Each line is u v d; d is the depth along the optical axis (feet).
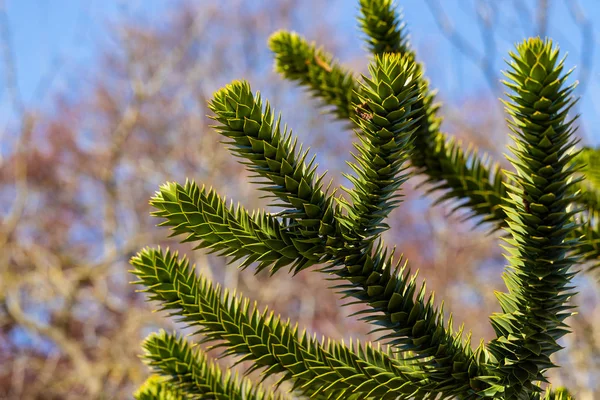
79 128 53.72
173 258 5.33
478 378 4.83
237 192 46.42
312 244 4.97
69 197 51.11
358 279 4.95
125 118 45.03
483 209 6.21
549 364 4.80
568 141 4.70
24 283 35.96
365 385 5.04
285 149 4.95
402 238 43.55
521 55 4.64
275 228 5.01
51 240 49.11
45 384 33.83
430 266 39.50
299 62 6.50
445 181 6.25
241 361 5.24
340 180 47.37
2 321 32.45
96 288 35.86
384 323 4.95
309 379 5.16
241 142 4.91
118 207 46.85
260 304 39.86
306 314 40.27
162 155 52.01
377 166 4.90
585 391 20.20
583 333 21.86
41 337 34.45
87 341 34.63
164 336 5.64
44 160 50.29
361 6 6.14
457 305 36.17
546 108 4.63
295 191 4.94
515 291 4.85
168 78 56.03
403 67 4.84
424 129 6.14
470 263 37.04
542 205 4.72
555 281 4.75
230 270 39.99
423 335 4.92
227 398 5.51
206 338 5.27
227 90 4.89
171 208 4.99
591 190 6.25
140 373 31.50
